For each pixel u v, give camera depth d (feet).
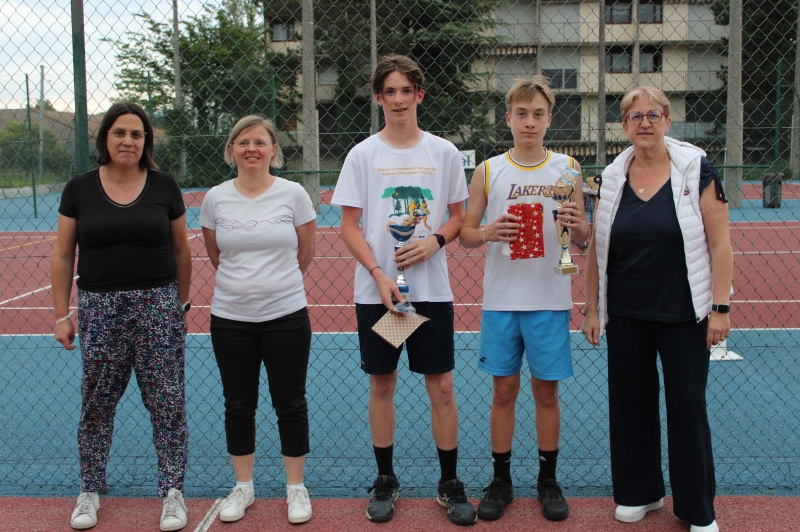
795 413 14.70
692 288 9.41
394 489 10.67
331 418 14.93
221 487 11.66
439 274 10.41
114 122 9.81
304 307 10.62
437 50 29.35
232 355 10.44
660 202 9.61
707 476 9.64
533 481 11.82
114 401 10.38
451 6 18.93
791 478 11.70
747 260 36.58
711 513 9.65
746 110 55.88
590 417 14.67
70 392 16.85
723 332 9.36
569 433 13.91
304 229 10.85
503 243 10.31
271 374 10.50
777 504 10.57
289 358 10.43
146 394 10.30
